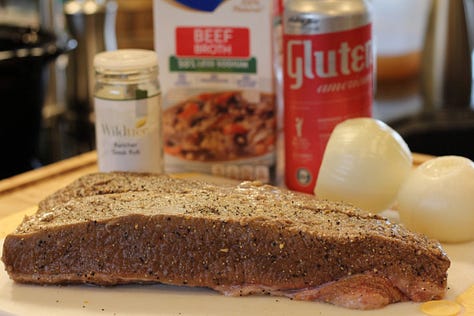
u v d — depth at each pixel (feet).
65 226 2.33
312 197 2.51
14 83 3.23
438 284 2.27
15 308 2.28
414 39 4.27
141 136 2.75
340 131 2.64
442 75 3.98
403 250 2.26
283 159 2.98
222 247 2.30
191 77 2.89
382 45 4.26
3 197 2.89
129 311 2.27
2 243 2.55
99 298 2.32
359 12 2.69
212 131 2.92
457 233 2.51
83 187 2.56
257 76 2.85
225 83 2.88
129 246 2.33
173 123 2.94
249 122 2.89
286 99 2.79
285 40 2.74
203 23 2.85
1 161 3.34
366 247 2.27
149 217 2.31
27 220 2.42
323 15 2.67
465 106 3.94
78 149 3.67
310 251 2.28
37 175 3.01
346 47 2.70
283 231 2.28
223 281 2.31
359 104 2.76
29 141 3.39
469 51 3.95
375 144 2.60
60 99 3.98
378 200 2.61
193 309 2.28
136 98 2.73
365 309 2.26
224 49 2.85
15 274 2.36
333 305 2.28
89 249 2.34
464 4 3.91
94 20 3.71
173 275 2.33
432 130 3.65
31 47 3.41
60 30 3.83
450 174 2.52
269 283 2.30
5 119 3.26
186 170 2.98
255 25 2.82
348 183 2.60
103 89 2.73
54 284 2.37
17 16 4.07
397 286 2.28
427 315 2.23
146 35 3.97
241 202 2.41
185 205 2.38
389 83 4.31
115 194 2.48
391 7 4.20
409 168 2.65
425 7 4.19
